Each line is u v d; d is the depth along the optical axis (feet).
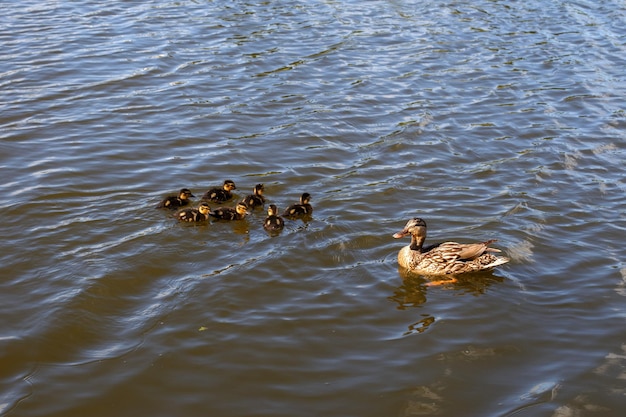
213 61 64.80
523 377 28.99
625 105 60.13
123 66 62.44
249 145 49.70
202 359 29.32
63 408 26.58
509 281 35.45
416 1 88.22
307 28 75.46
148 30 71.92
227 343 30.27
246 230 39.11
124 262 35.27
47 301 32.19
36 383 27.68
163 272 34.99
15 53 63.87
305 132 51.90
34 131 50.01
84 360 28.99
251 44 69.67
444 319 32.45
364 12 82.38
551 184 45.96
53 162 45.73
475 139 52.47
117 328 30.94
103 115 53.16
